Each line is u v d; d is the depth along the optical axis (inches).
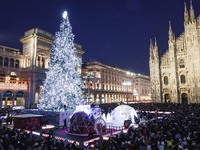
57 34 1485.0
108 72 4030.5
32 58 2447.1
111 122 1307.8
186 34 2677.2
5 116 1537.9
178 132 675.4
